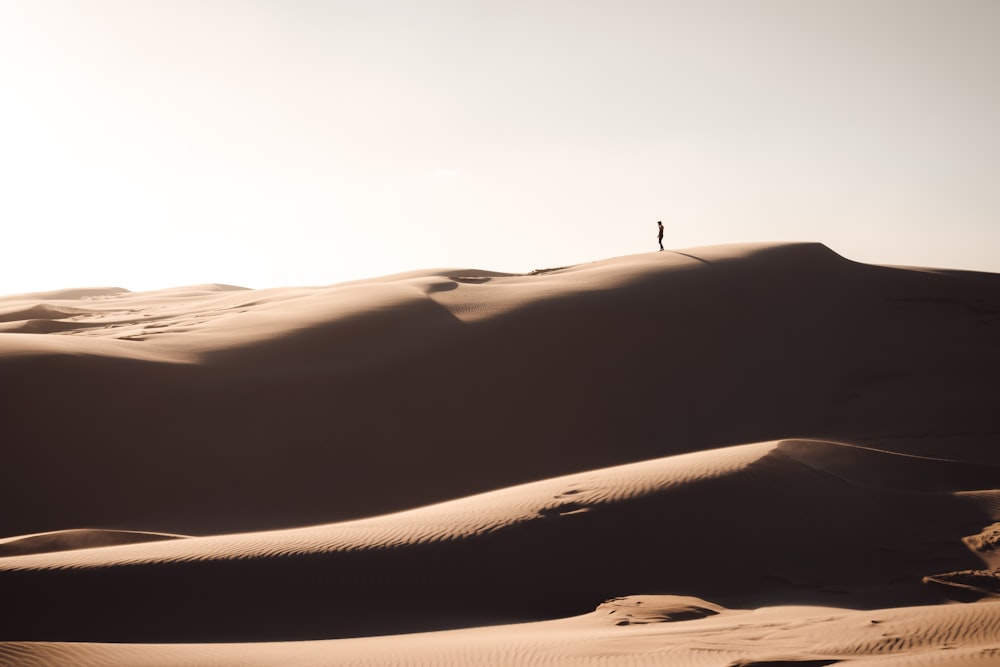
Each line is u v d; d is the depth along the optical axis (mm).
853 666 9461
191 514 27312
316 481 29812
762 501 18656
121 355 32844
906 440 33438
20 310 65625
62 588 14656
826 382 39375
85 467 27938
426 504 29750
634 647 11180
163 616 14367
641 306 41906
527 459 33094
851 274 49750
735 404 37312
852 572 16828
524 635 12594
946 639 10727
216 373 33406
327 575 15719
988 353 42188
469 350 37375
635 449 34281
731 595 16188
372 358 36125
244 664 10297
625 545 17266
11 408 28797
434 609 15367
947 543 17641
